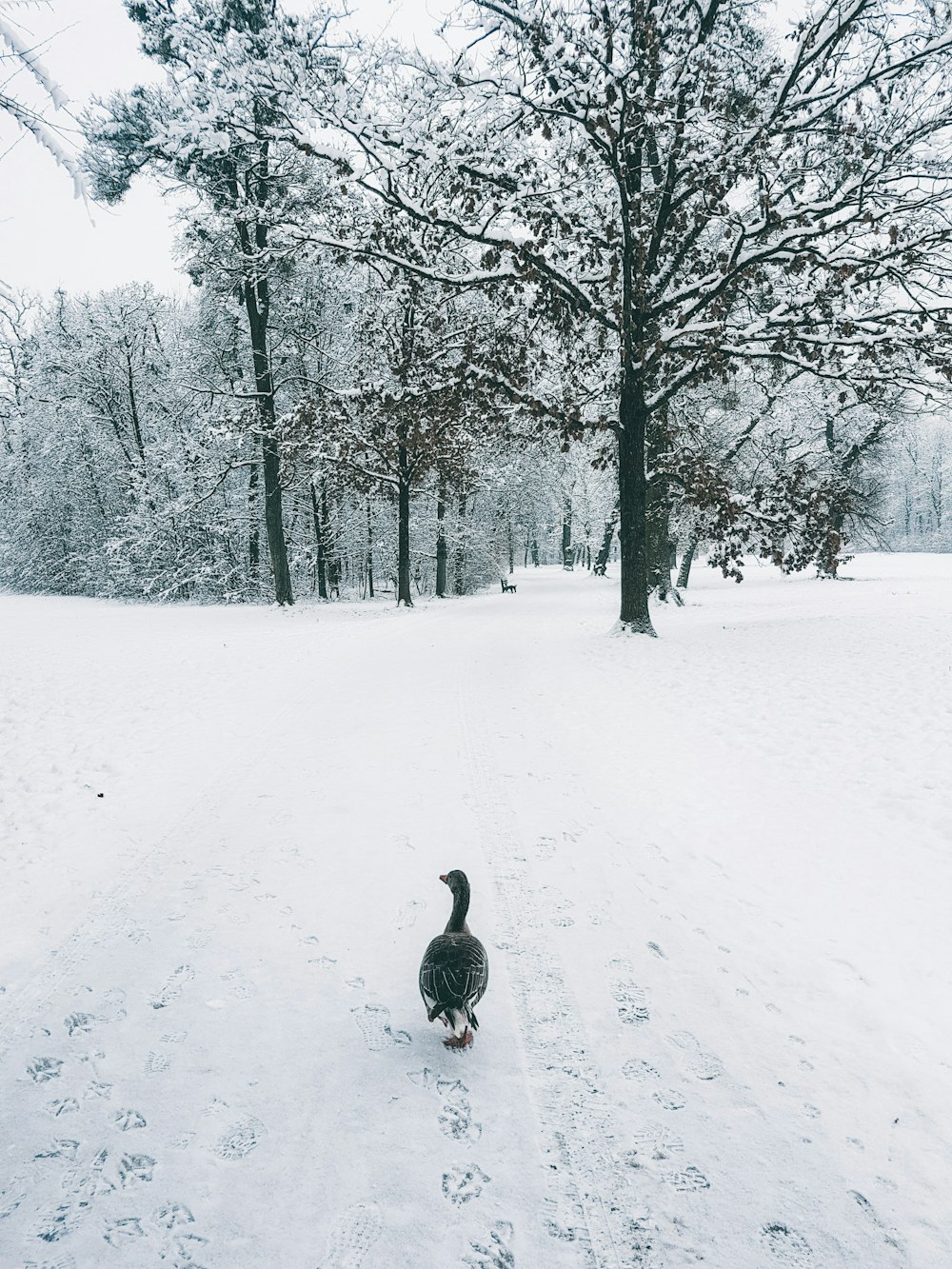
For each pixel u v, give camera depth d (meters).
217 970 4.77
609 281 14.80
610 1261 2.83
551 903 5.61
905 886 5.71
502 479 40.84
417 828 6.96
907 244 13.70
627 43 12.98
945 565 39.78
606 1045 4.08
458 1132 3.47
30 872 6.16
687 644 16.09
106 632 21.94
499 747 9.46
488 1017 4.34
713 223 17.67
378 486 30.58
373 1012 4.37
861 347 14.34
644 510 17.44
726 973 4.75
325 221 15.70
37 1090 3.72
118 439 38.59
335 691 12.95
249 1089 3.73
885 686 11.01
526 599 37.56
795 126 13.41
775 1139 3.43
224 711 11.53
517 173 13.77
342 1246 2.88
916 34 12.95
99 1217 3.01
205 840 6.76
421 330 17.27
